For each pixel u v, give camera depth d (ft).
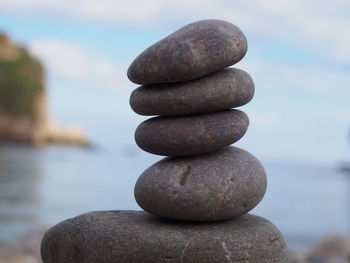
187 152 1.64
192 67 1.59
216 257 1.54
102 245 1.60
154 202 1.61
